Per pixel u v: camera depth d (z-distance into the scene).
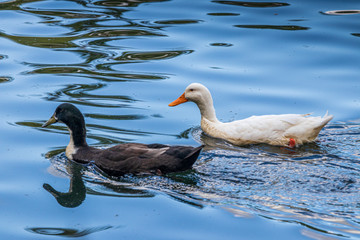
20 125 12.40
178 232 7.96
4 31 18.55
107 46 17.58
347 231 7.91
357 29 18.50
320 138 12.02
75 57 16.75
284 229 7.98
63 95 14.10
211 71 15.84
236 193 9.19
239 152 11.37
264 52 17.11
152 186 9.55
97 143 11.51
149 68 16.08
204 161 10.66
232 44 17.66
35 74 15.42
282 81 15.27
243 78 15.41
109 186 9.61
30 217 8.48
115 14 20.48
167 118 13.13
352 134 12.19
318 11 20.42
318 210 8.53
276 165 10.39
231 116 13.38
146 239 7.79
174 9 20.95
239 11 20.61
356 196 9.02
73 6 21.52
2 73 15.41
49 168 10.38
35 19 19.86
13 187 9.52
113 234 7.93
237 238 7.80
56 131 12.25
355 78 15.40
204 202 8.84
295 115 12.09
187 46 17.58
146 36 18.38
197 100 12.79
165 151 10.10
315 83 15.13
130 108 13.54
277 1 21.83
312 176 9.85
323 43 17.59
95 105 13.60
